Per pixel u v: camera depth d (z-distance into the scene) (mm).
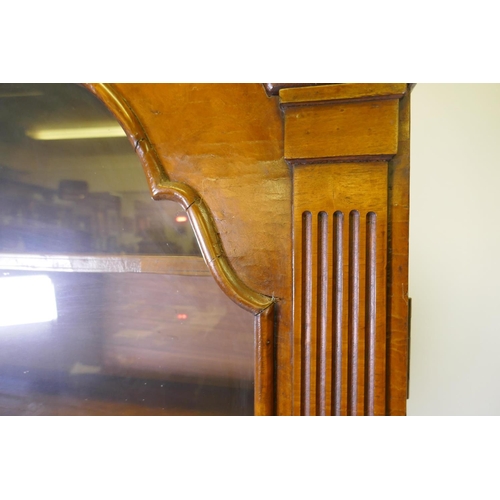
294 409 355
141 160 367
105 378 459
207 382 422
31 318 469
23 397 482
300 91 315
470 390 730
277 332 356
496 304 701
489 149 668
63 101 427
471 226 691
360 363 336
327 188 326
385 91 299
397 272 324
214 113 351
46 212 449
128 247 427
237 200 353
